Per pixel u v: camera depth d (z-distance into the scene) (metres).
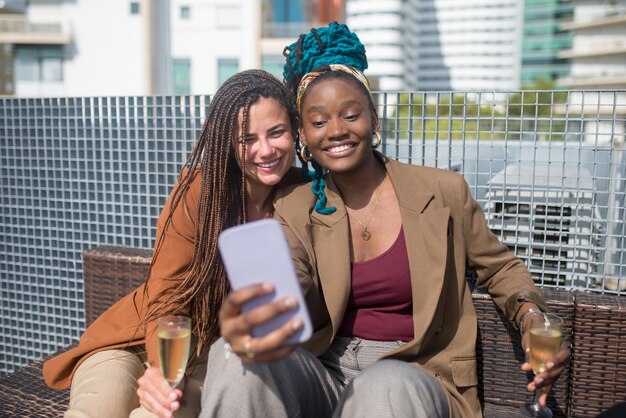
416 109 2.31
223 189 1.70
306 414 1.48
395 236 1.66
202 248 1.70
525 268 1.71
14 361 3.00
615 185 2.06
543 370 1.43
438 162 2.32
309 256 1.64
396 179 1.66
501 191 2.16
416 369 1.41
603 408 1.79
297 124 1.78
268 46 26.44
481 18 70.25
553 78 67.75
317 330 1.71
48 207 2.82
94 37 26.69
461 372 1.62
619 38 61.75
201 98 2.44
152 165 2.58
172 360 1.40
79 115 2.68
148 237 2.63
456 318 1.67
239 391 1.32
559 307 1.79
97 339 1.75
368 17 60.62
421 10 72.00
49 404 1.93
